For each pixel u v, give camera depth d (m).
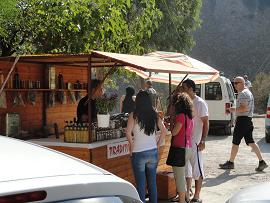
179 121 6.29
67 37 9.34
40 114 7.74
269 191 4.11
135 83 15.03
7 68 6.97
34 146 2.56
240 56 59.25
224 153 12.31
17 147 2.42
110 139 6.52
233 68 58.31
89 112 6.10
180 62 7.92
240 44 60.47
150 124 5.86
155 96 9.19
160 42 21.92
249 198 3.99
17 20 8.95
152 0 10.76
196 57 60.16
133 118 5.87
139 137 5.88
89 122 6.08
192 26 24.27
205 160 11.16
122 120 7.03
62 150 6.22
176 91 7.23
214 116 16.56
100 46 9.75
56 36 9.41
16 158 2.16
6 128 6.83
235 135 9.82
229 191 7.98
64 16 9.16
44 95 7.80
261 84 34.72
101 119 6.35
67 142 6.20
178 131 6.31
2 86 6.34
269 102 14.45
